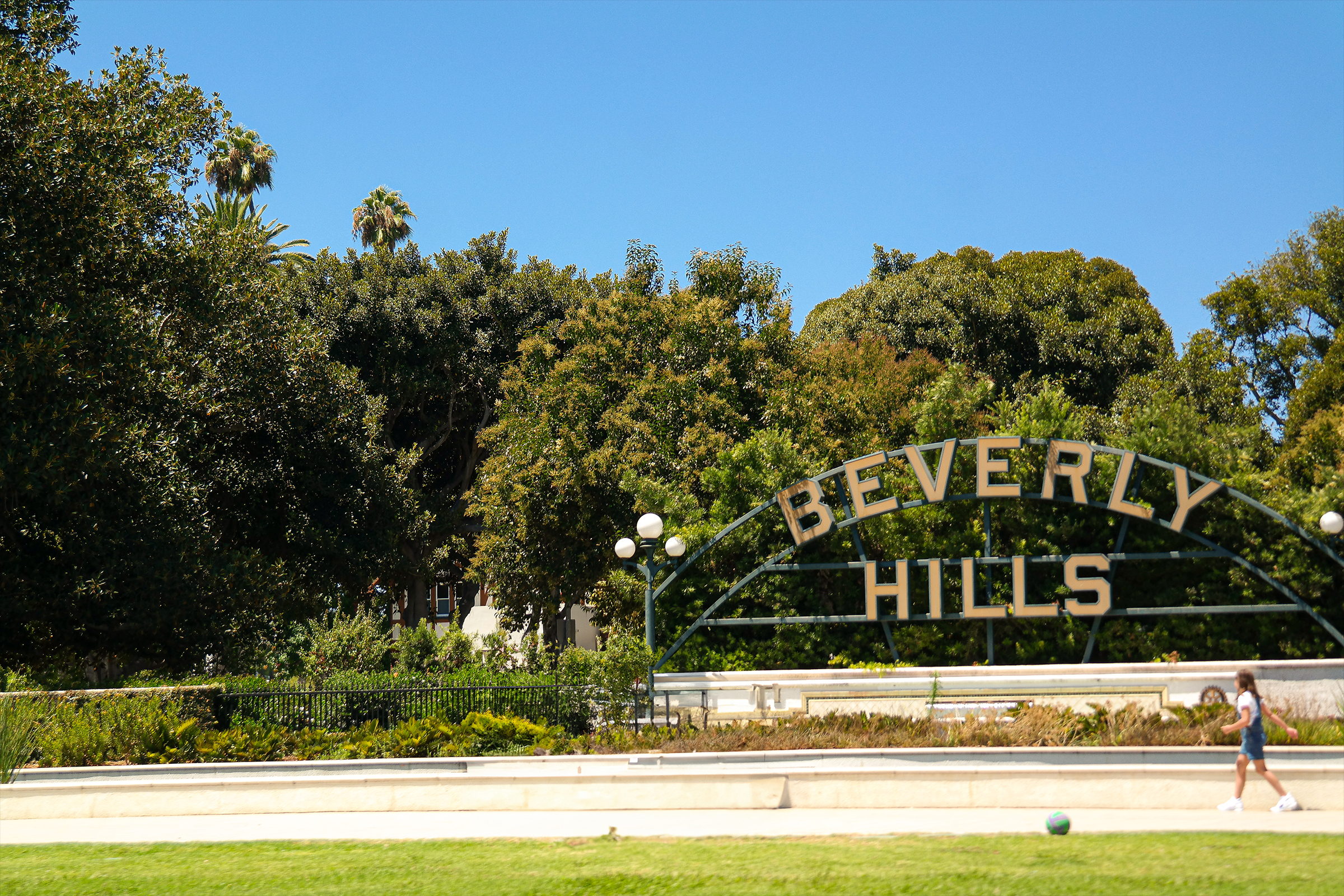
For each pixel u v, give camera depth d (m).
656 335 30.33
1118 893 7.07
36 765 14.54
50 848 10.38
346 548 31.27
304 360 29.30
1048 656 18.80
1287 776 11.30
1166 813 11.26
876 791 12.15
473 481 43.41
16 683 18.17
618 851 9.37
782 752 13.99
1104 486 19.16
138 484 22.41
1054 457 18.72
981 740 13.99
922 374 38.16
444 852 9.60
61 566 21.11
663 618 20.17
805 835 10.05
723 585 20.06
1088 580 18.30
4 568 20.66
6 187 19.92
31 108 20.09
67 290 20.42
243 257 26.84
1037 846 8.97
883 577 19.81
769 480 20.48
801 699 17.73
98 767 14.18
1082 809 11.73
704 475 21.19
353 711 17.30
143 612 21.62
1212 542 18.27
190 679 19.66
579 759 14.13
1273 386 42.25
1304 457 20.91
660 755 14.10
